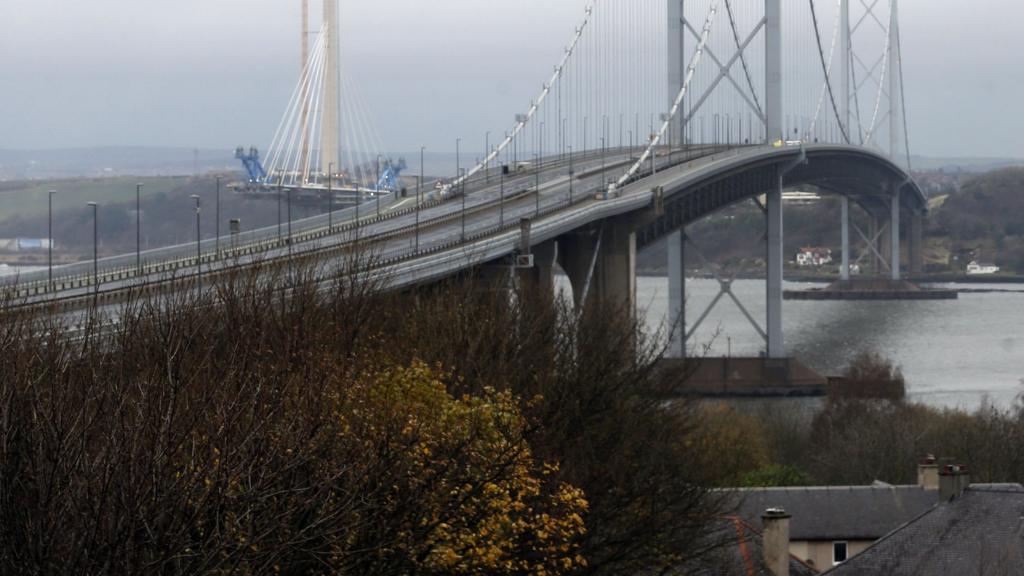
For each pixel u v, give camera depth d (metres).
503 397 80.38
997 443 179.38
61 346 76.31
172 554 49.16
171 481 51.00
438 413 73.19
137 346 79.38
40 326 88.38
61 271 179.50
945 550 100.56
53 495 50.03
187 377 61.31
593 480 97.19
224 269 127.62
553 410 100.94
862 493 128.75
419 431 65.19
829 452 187.00
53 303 105.44
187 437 54.19
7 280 144.75
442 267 171.38
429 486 62.69
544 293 175.50
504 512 68.25
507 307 157.50
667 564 97.44
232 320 90.81
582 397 109.19
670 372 153.00
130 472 50.03
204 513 52.19
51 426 52.06
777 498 128.25
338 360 81.69
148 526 48.69
